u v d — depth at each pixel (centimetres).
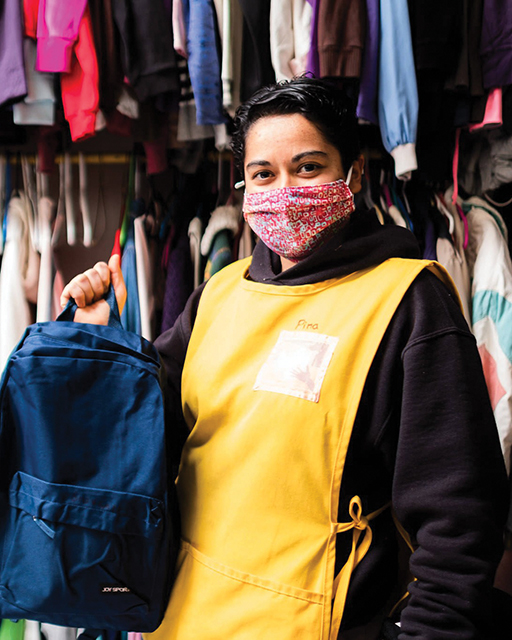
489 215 145
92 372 64
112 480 63
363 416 61
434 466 56
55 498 61
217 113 126
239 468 64
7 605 62
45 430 62
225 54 122
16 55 122
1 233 146
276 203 66
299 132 65
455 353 58
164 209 157
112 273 80
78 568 61
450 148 150
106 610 63
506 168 141
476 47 127
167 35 125
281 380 63
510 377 124
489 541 54
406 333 61
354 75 120
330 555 60
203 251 139
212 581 64
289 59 124
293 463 61
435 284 63
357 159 73
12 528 65
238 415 66
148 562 63
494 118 128
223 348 70
